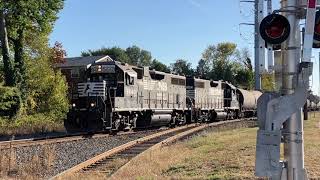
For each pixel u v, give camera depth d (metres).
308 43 5.04
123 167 15.10
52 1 41.81
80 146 21.25
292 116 5.27
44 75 46.41
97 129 27.38
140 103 30.91
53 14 42.97
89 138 24.52
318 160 13.91
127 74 28.86
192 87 42.03
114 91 27.77
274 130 5.15
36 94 45.91
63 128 34.12
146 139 24.75
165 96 35.53
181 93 39.19
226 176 12.04
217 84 48.91
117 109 27.80
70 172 14.51
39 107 45.84
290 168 5.27
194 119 42.22
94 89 27.59
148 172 14.09
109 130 27.80
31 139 22.95
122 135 27.36
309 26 5.03
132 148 21.03
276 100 5.18
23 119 39.25
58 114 45.38
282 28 5.20
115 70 28.52
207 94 45.34
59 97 46.41
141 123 32.16
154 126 34.34
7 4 39.12
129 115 30.00
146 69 32.34
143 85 31.56
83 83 28.06
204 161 15.35
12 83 40.00
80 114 27.62
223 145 20.31
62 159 17.67
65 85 48.66
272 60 5.50
